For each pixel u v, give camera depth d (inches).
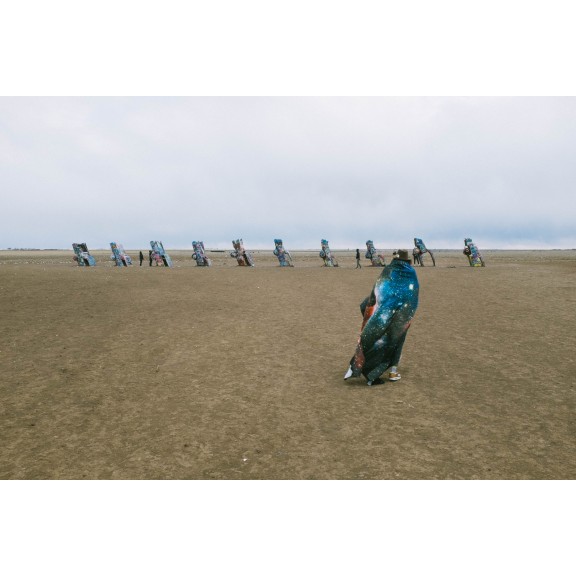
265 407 309.6
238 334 534.0
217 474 218.1
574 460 228.2
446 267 1572.3
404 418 286.7
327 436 261.6
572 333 525.3
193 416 294.4
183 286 928.3
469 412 295.7
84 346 470.0
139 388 348.8
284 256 1793.8
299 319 628.7
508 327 563.5
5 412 299.6
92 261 1782.7
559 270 1337.4
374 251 1889.8
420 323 595.2
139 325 573.3
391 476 212.8
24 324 559.5
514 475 213.0
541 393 330.6
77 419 289.4
